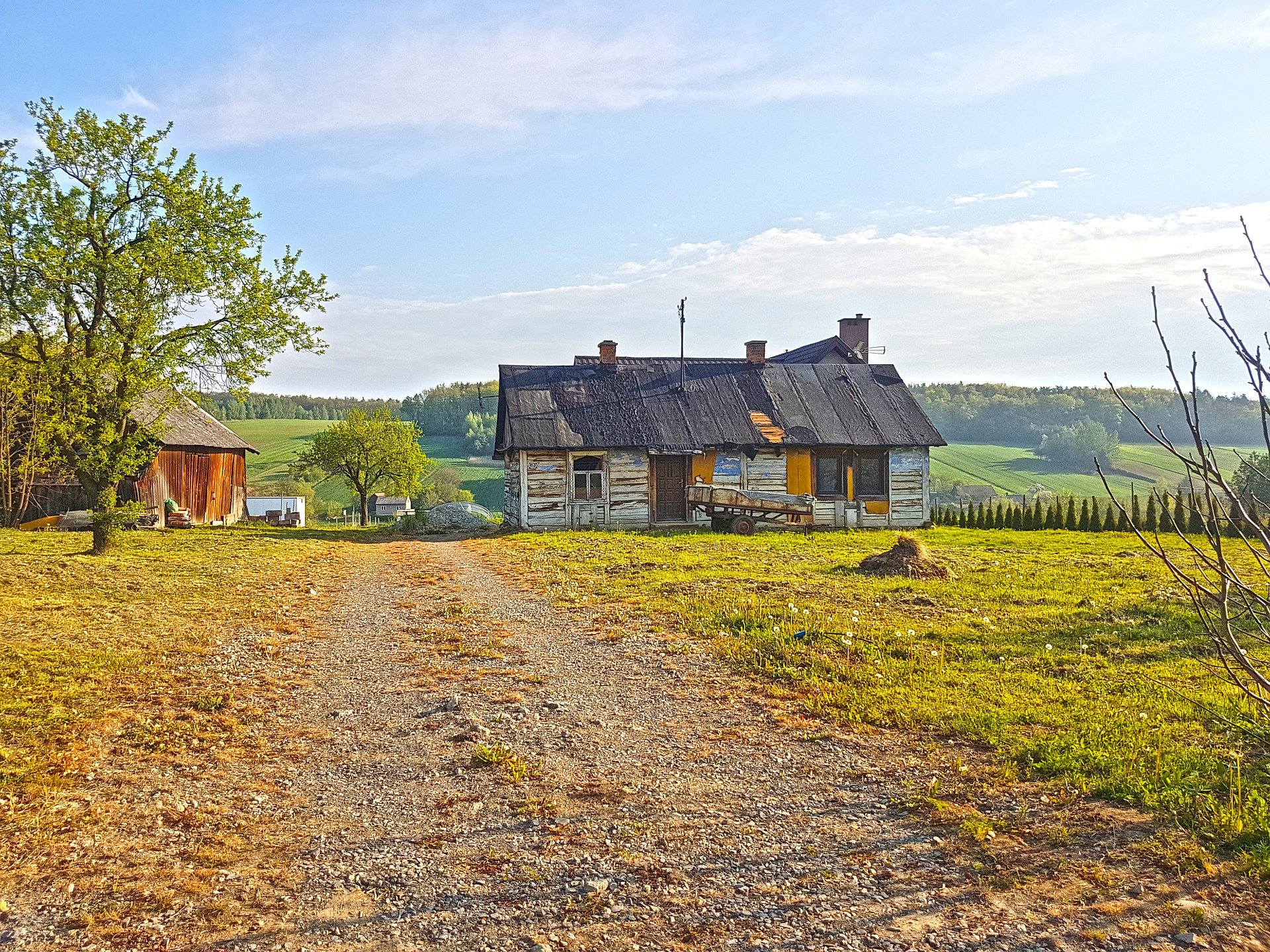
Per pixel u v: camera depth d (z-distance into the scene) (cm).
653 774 655
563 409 2986
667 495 2964
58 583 1460
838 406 3181
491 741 733
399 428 4672
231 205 2133
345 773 667
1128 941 406
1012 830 527
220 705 832
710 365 3331
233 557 2000
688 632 1126
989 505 3253
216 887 483
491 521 3312
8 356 1956
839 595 1364
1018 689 817
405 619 1280
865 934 423
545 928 438
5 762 661
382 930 438
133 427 2159
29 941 426
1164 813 529
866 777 630
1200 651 942
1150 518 2752
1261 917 418
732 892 470
